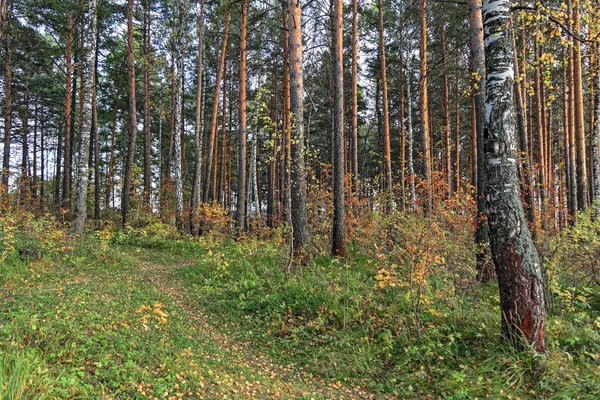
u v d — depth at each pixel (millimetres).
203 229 17469
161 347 5102
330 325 6684
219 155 33094
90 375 3916
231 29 20594
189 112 30875
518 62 11945
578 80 13906
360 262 10602
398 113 26297
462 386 4582
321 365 5613
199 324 6965
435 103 23031
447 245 7930
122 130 32219
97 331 5176
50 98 26234
